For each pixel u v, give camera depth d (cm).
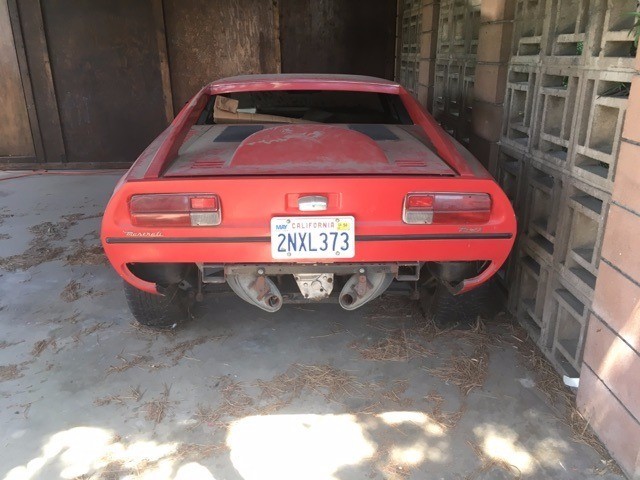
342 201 231
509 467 216
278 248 234
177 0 717
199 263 251
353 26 770
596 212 235
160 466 216
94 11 692
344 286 265
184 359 288
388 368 279
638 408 199
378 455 222
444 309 300
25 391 262
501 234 238
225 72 752
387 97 365
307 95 368
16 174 710
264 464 217
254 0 732
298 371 278
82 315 334
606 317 218
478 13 424
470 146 410
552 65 275
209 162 253
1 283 379
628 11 225
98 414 246
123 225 235
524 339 302
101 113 729
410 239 237
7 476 211
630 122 197
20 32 682
